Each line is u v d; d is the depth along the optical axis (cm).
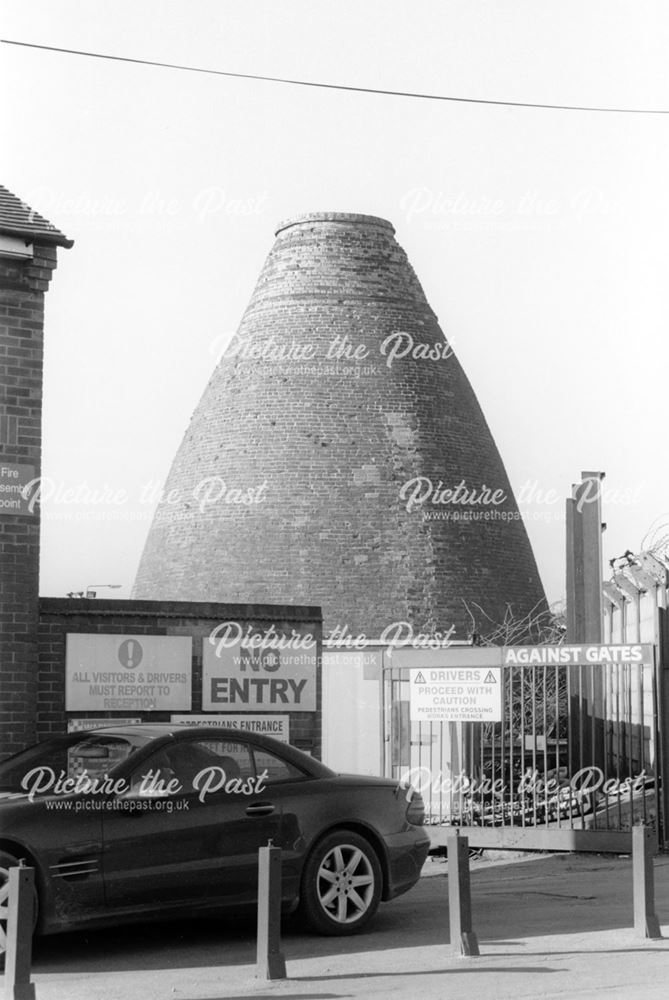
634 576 1956
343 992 861
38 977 924
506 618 3191
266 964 908
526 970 918
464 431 3253
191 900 998
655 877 1388
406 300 3262
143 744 1022
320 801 1068
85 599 1458
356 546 3077
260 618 1567
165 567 3231
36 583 1388
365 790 1102
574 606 2212
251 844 1025
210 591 3119
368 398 3159
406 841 1110
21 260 1396
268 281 3262
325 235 3250
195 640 1525
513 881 1391
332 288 3209
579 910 1180
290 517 3084
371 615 3050
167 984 896
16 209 1422
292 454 3114
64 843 952
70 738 1062
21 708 1371
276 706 1566
